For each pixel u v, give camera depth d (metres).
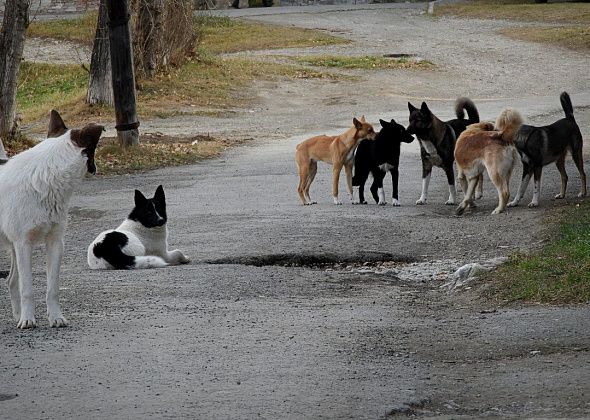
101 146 27.19
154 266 13.82
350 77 44.88
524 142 17.69
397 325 10.27
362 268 13.91
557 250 13.07
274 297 11.79
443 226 16.39
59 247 10.06
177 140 30.08
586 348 9.02
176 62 43.06
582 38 53.69
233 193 20.84
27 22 27.73
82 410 7.25
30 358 8.77
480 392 7.88
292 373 8.27
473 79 45.34
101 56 36.53
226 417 7.07
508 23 61.00
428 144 18.70
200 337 9.58
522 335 9.62
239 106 38.84
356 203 19.27
